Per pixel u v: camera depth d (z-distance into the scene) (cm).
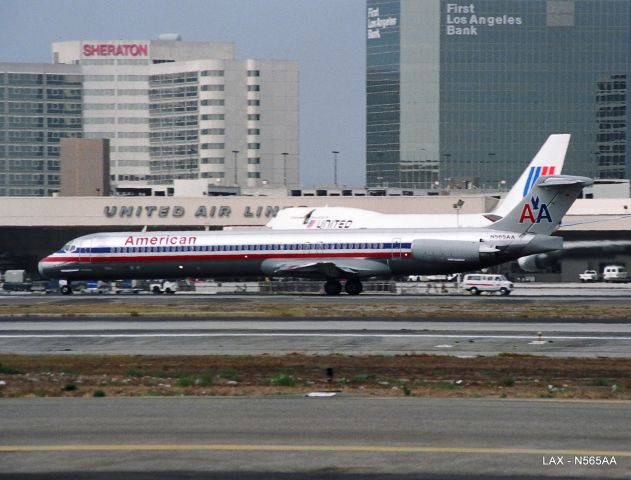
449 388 13600
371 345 19338
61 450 9500
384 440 9900
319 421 10862
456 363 16612
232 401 12256
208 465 8938
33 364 16925
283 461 9069
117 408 11731
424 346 19125
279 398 12500
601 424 10650
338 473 8669
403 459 9131
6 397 12838
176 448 9562
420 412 11375
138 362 17125
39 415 11275
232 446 9644
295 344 19575
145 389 13612
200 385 14150
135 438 10012
